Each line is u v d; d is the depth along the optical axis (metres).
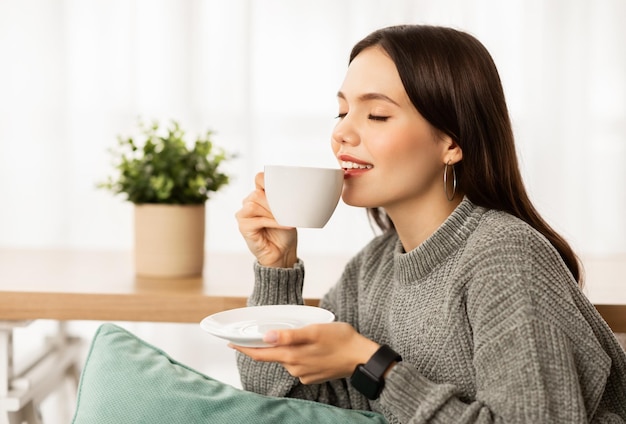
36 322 2.46
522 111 2.46
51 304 1.30
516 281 0.89
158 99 2.41
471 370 0.98
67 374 2.03
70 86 2.40
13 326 1.36
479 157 1.04
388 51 1.02
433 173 1.05
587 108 2.46
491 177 1.05
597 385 0.90
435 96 1.00
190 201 1.51
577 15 2.44
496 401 0.84
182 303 1.30
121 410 1.00
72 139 2.41
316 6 2.41
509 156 1.07
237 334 0.88
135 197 1.49
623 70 2.45
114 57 2.39
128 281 1.44
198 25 2.40
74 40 2.39
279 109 2.43
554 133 2.47
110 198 2.43
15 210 2.42
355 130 1.03
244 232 1.18
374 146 1.01
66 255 1.81
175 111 2.41
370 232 2.45
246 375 1.21
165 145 1.51
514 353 0.85
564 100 2.46
